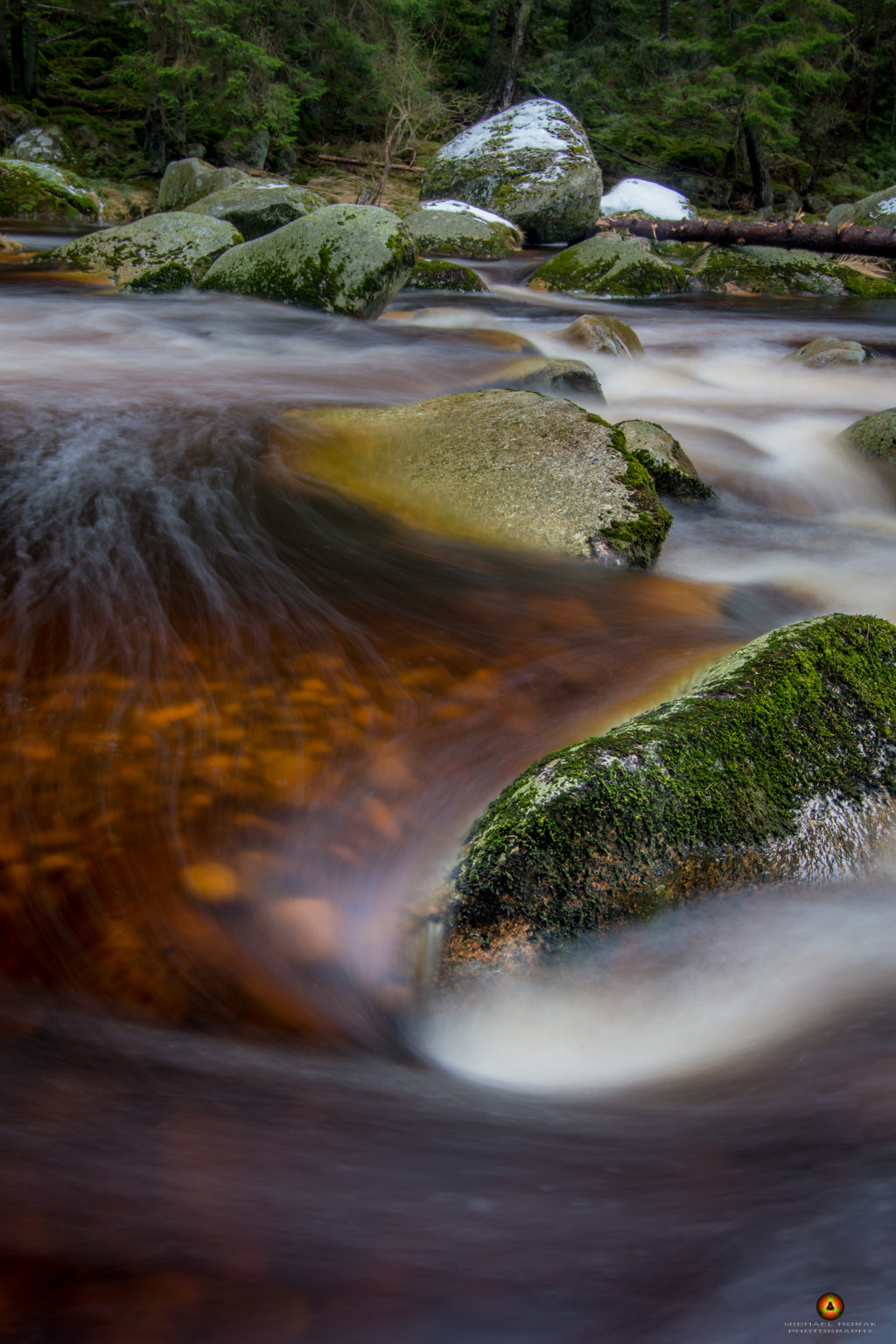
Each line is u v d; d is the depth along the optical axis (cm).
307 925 244
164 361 851
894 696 321
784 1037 202
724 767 275
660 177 3058
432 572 475
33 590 404
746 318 1515
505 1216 127
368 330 1050
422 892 265
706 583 528
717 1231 123
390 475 577
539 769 272
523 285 1788
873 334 1380
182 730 318
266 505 527
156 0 2300
